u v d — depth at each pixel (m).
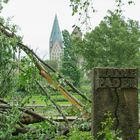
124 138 5.59
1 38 6.43
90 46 44.41
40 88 6.60
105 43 46.53
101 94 5.55
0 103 6.41
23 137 5.86
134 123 5.59
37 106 6.97
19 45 6.92
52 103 6.86
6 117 5.77
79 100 7.40
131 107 5.59
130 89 5.58
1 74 6.39
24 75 6.27
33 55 7.12
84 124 6.46
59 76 7.25
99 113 5.55
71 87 7.37
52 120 6.58
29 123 6.54
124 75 5.56
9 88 6.38
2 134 5.68
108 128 5.41
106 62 45.94
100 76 5.52
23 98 6.35
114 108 5.57
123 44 46.62
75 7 8.88
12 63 6.40
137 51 47.50
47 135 6.01
